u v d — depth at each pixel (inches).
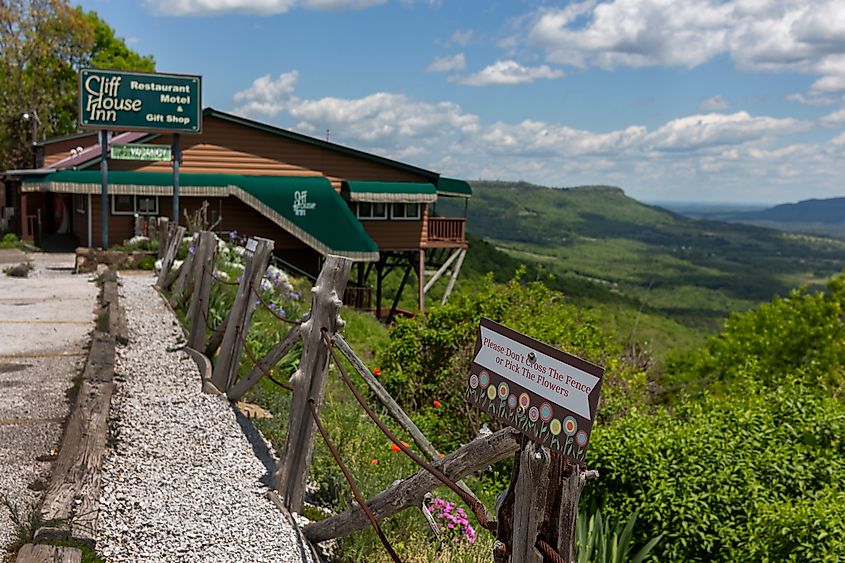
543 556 109.3
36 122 1734.7
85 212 1013.2
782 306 690.2
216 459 236.5
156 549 174.2
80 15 1760.6
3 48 1673.2
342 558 191.0
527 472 110.7
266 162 1092.5
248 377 284.7
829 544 191.0
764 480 230.2
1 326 412.8
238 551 180.5
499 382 115.6
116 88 766.5
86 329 411.8
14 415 257.3
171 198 1008.9
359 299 1171.9
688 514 214.2
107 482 204.1
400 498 175.2
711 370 654.5
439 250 1425.9
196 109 799.1
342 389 400.5
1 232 1213.7
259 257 299.7
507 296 448.8
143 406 277.6
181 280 462.6
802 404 276.1
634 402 362.6
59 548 156.6
